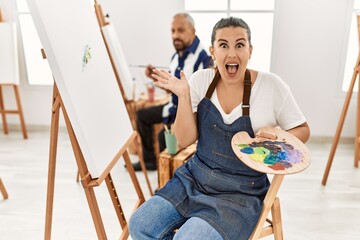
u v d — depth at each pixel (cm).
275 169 110
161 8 309
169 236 131
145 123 266
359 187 240
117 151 148
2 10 319
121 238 160
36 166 275
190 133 141
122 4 312
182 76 136
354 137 313
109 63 165
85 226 200
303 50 300
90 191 128
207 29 314
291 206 217
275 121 139
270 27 304
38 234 193
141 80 329
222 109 136
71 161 285
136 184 178
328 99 308
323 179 242
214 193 132
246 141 126
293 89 311
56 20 119
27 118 350
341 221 203
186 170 145
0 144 319
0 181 224
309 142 320
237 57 128
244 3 304
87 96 130
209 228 117
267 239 185
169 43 318
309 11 290
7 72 313
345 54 295
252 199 127
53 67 113
